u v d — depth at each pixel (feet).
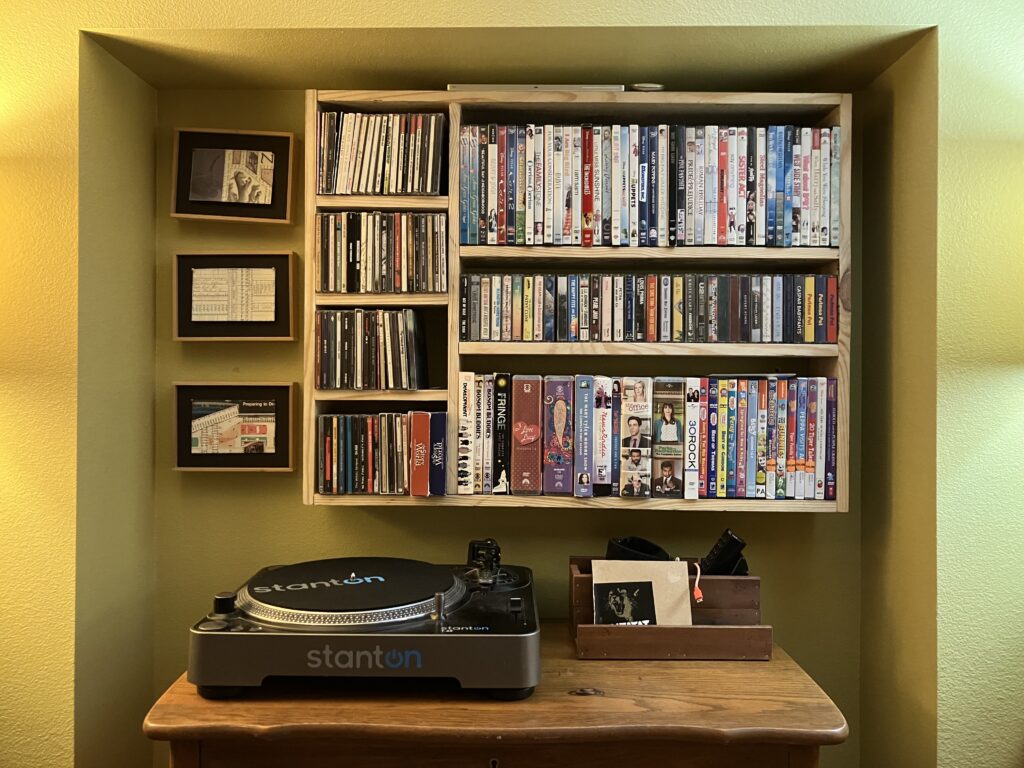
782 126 5.52
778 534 6.15
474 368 6.21
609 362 6.22
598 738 4.09
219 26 5.04
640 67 5.62
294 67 5.67
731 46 5.25
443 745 4.32
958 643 4.98
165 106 6.16
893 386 5.58
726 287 5.45
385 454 5.43
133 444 5.83
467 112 5.69
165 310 6.17
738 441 5.43
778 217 5.41
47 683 5.06
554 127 5.42
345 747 4.29
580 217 5.44
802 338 5.44
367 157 5.46
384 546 6.21
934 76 5.01
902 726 5.41
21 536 5.08
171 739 4.05
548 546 6.17
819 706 4.39
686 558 6.12
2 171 5.08
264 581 4.90
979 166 4.99
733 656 5.06
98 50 5.31
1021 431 5.00
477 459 5.47
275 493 6.20
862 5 4.93
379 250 5.45
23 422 5.08
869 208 5.98
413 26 5.00
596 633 5.05
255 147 6.06
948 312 5.00
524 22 4.97
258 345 6.16
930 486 5.07
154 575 6.17
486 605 4.78
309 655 4.25
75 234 5.08
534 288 5.48
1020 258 5.00
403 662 4.26
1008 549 4.99
